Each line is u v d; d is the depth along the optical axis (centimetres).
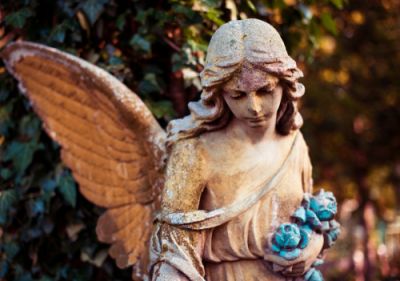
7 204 554
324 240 421
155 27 533
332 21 621
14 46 488
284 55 390
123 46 545
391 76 1298
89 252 543
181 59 529
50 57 478
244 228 405
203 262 412
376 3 1255
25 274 557
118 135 469
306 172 424
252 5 550
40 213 548
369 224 1264
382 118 1316
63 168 546
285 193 411
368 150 1305
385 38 1284
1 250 562
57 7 550
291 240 401
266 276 410
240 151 407
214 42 392
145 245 469
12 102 560
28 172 554
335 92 1250
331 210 415
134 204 471
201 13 534
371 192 1348
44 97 489
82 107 479
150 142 459
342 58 1234
